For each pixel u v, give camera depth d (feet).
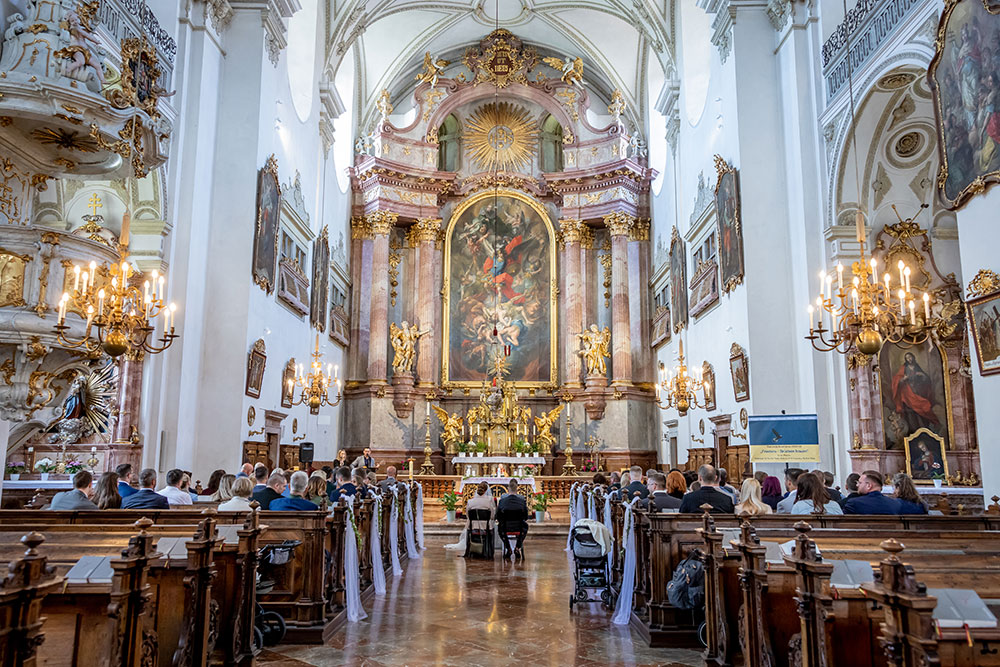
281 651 21.84
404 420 75.72
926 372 41.42
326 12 64.13
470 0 75.31
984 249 26.55
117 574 13.08
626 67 81.15
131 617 13.50
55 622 13.58
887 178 40.34
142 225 39.29
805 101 42.42
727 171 46.52
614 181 78.54
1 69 25.50
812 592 13.37
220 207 44.19
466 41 83.66
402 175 78.43
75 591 13.43
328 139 66.85
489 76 81.00
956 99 27.86
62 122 25.77
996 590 12.69
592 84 85.66
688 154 61.52
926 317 26.76
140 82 31.53
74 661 13.48
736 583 19.39
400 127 81.87
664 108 68.28
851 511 22.77
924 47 31.50
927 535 17.75
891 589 9.70
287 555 22.85
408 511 42.34
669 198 68.95
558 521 58.18
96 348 24.88
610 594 28.96
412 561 41.22
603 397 75.72
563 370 79.20
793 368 42.27
